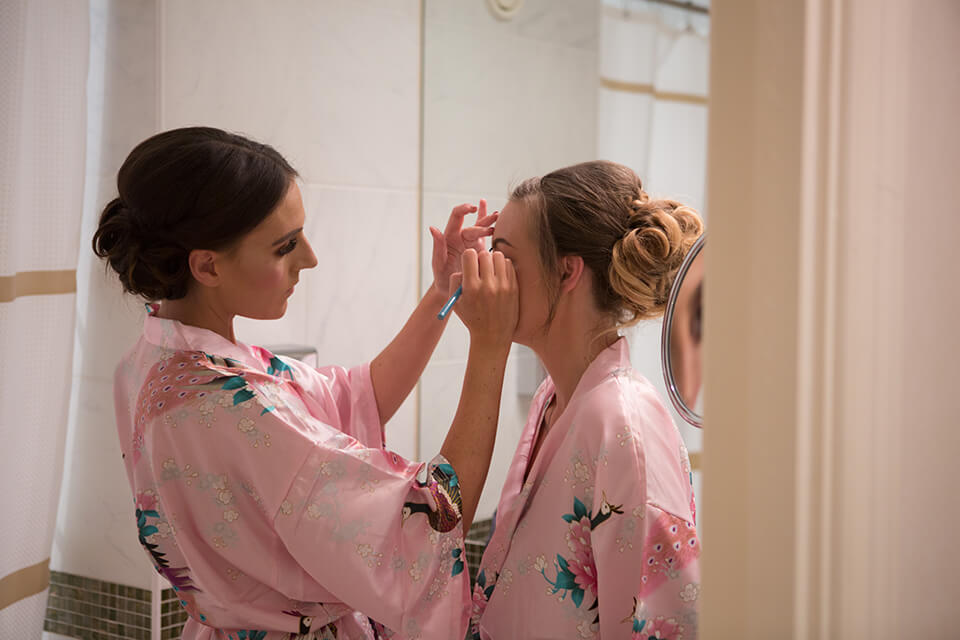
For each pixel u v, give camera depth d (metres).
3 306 1.47
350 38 1.79
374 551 0.85
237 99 1.60
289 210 0.93
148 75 1.50
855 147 0.48
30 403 1.52
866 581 0.49
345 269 1.80
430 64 1.67
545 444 0.88
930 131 0.51
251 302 0.94
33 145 1.50
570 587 0.83
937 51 0.51
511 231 0.90
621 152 1.45
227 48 1.58
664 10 1.41
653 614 0.77
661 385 1.37
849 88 0.47
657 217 0.85
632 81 1.44
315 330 1.75
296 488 0.85
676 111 1.41
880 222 0.49
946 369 0.52
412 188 1.94
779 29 0.47
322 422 0.90
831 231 0.47
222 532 0.87
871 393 0.49
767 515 0.49
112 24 1.57
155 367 0.92
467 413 0.89
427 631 0.86
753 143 0.48
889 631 0.50
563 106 1.50
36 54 1.50
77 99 1.53
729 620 0.50
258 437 0.85
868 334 0.49
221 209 0.87
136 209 0.89
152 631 1.57
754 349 0.49
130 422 0.98
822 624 0.48
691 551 0.79
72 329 1.56
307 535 0.85
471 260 0.88
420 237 1.71
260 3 1.63
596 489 0.80
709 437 0.51
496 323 0.88
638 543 0.78
